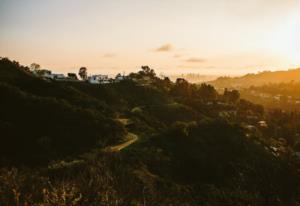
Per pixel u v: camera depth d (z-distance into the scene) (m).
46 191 11.19
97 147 45.66
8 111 47.47
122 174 25.81
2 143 39.88
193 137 50.41
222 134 54.75
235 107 121.50
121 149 42.88
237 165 46.12
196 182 38.25
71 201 10.48
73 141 45.56
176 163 41.28
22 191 12.52
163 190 29.48
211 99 130.25
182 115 84.81
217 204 34.25
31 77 73.19
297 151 84.50
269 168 48.19
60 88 67.62
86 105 63.56
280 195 43.28
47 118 48.53
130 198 15.12
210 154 46.97
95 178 15.71
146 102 95.81
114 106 80.62
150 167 37.38
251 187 41.69
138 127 59.84
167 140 47.88
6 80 65.75
